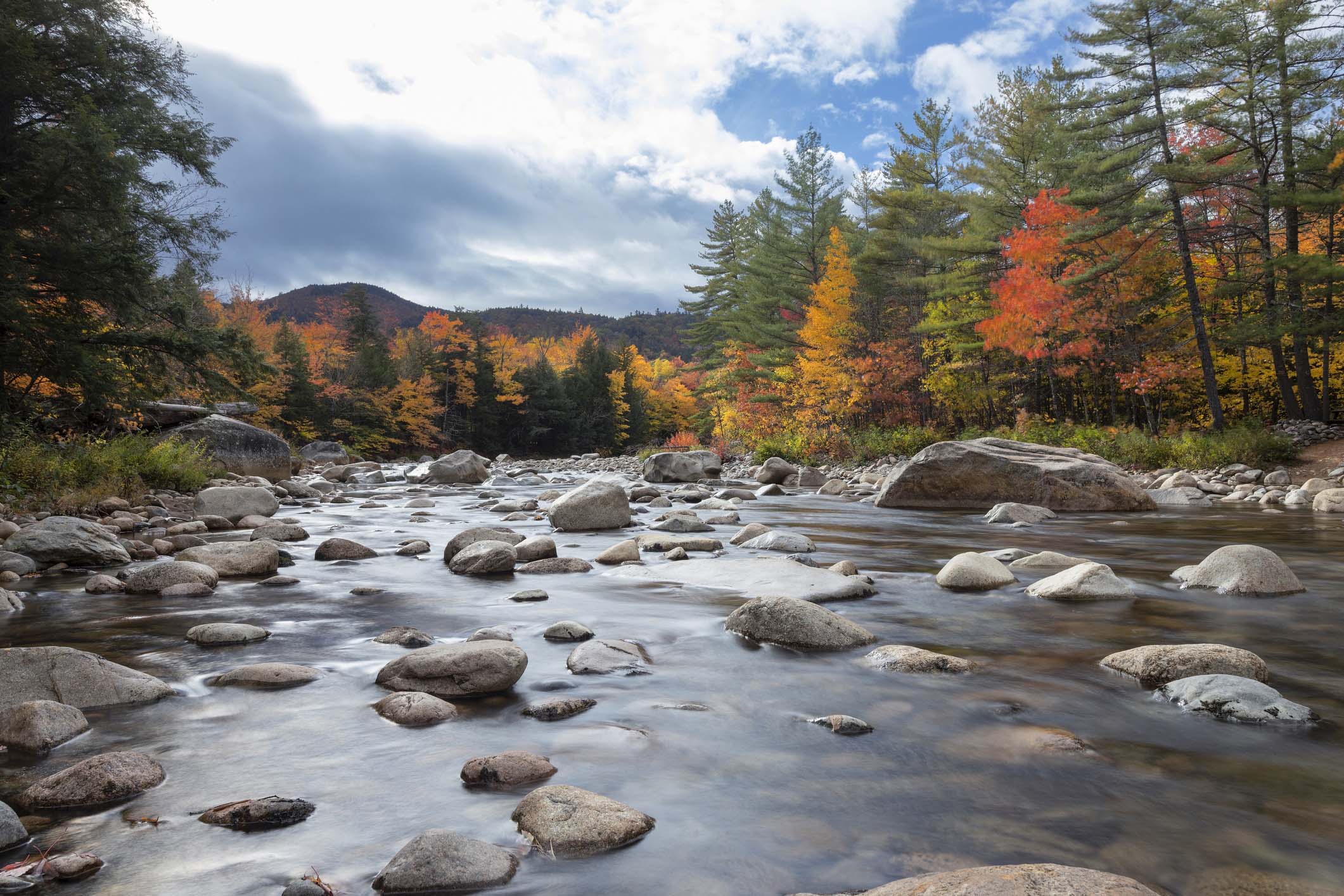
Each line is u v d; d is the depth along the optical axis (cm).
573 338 12038
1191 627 462
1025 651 409
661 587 596
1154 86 2223
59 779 231
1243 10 2181
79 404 1481
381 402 6159
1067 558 691
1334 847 201
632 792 234
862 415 3522
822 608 439
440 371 7069
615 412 8538
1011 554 725
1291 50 2134
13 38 1300
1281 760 262
